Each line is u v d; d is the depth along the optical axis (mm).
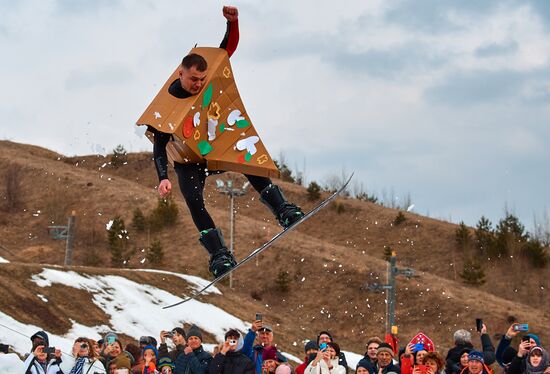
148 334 33438
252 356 9953
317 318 53438
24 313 28656
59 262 62500
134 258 63156
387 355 9273
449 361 9617
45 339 10953
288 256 60844
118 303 35250
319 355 9250
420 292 55406
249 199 77812
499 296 63188
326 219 77688
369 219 76750
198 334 10445
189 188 5742
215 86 5578
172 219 67500
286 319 49594
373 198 86562
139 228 67562
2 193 73250
